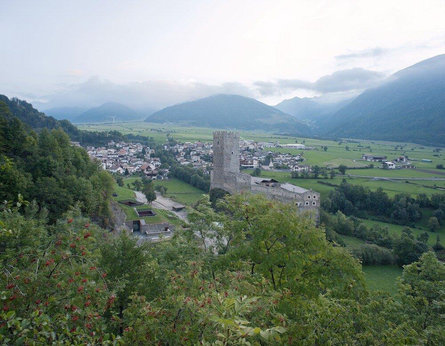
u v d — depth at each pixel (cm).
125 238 2683
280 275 2450
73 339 1073
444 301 2439
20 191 5031
